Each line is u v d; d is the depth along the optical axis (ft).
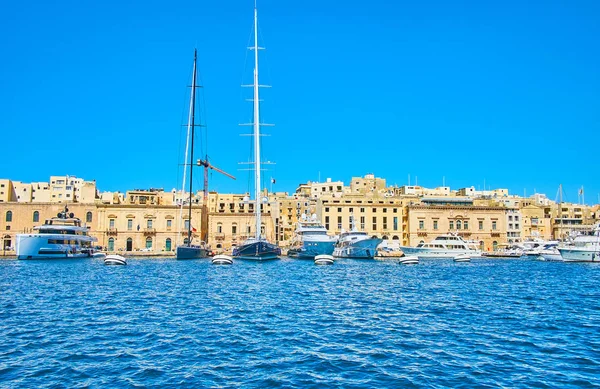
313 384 76.59
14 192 654.94
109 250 533.14
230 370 83.05
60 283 212.43
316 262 375.25
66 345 98.43
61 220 453.58
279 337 105.50
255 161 443.32
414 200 620.90
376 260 445.37
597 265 384.06
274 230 604.49
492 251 574.97
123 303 152.25
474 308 145.28
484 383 77.15
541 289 199.21
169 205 546.67
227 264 359.87
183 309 140.87
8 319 124.26
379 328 115.14
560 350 95.91
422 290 191.72
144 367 84.38
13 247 515.09
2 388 74.69
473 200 627.46
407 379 78.74
